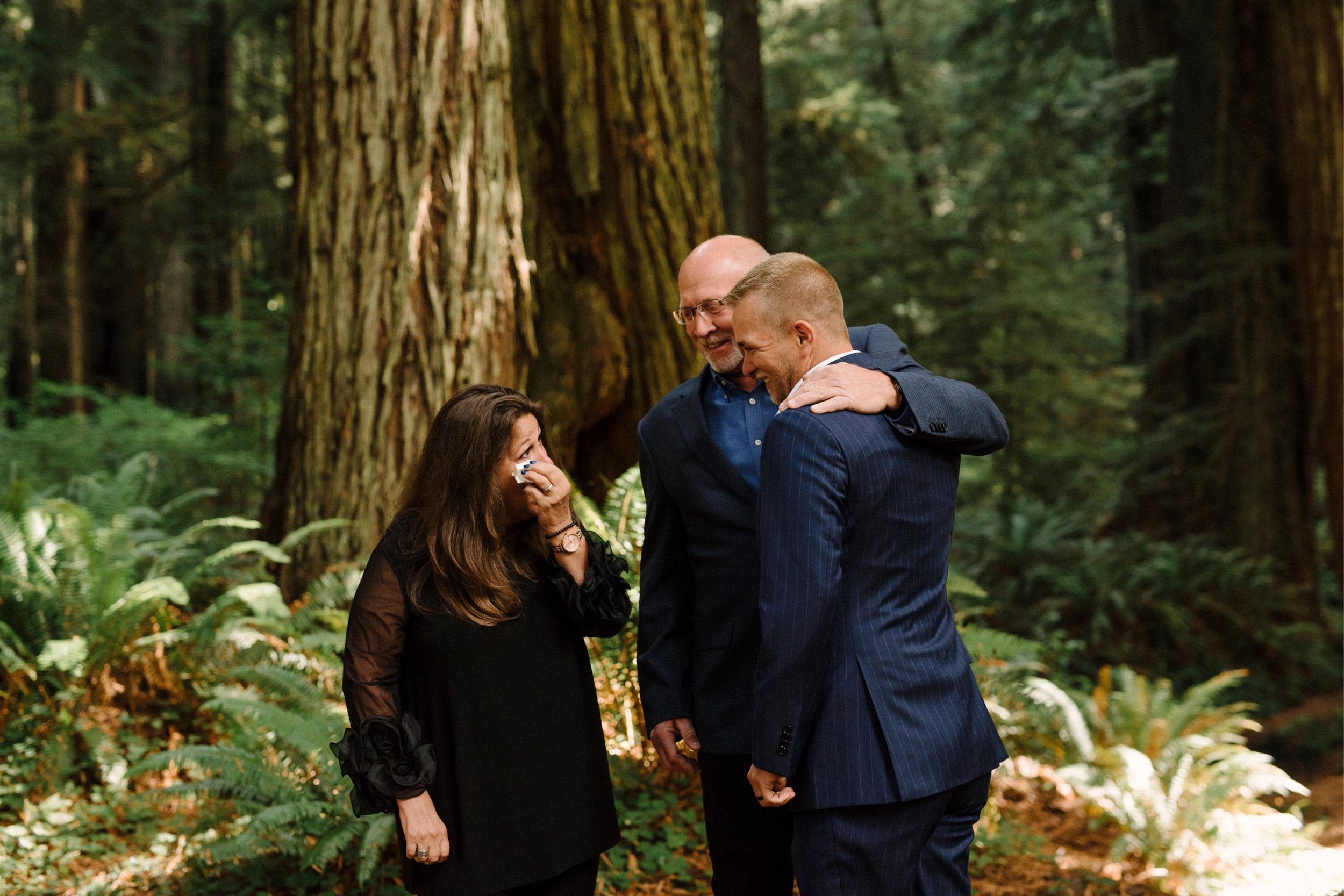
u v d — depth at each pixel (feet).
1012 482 42.73
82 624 13.99
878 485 6.56
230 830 11.38
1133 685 16.19
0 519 14.24
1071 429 45.85
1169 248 36.22
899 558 6.73
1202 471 32.83
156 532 17.26
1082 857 13.42
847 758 6.49
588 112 17.06
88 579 14.08
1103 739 16.01
